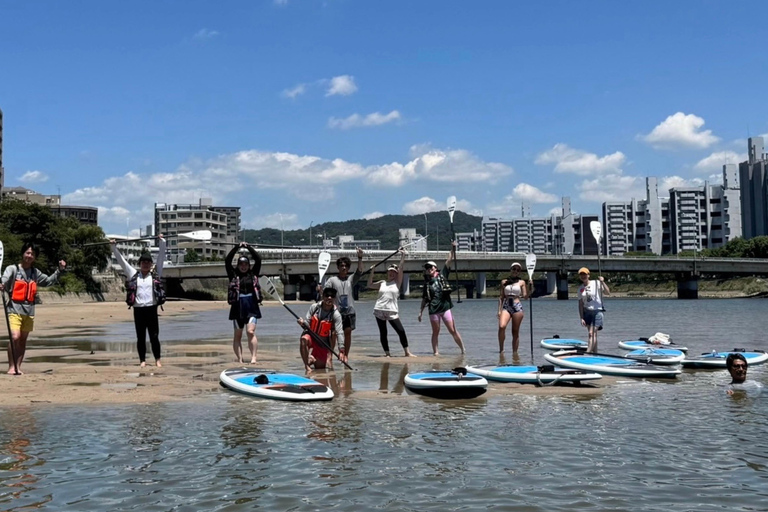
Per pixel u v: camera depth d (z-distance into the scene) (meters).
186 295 118.69
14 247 74.00
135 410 8.59
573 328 27.61
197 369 12.70
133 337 22.92
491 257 105.88
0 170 127.12
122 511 5.07
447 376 10.24
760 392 10.11
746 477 5.89
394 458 6.43
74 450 6.66
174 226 193.25
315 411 8.59
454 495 5.43
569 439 7.16
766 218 181.75
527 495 5.43
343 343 12.77
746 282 130.62
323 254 14.88
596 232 15.54
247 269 13.62
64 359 14.77
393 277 15.01
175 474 5.93
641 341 18.05
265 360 14.43
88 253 95.31
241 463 6.25
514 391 10.23
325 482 5.73
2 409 8.66
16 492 5.46
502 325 15.73
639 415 8.39
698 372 12.54
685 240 195.12
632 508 5.16
